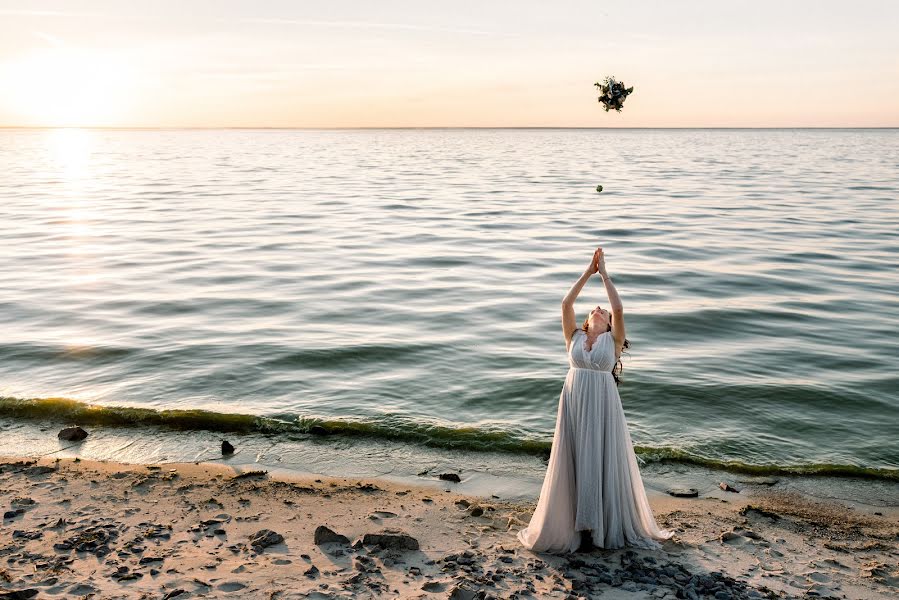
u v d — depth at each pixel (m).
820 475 8.05
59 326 14.30
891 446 8.88
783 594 5.24
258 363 11.94
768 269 20.95
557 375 11.47
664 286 18.72
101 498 6.91
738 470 8.16
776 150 133.38
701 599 5.08
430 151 135.62
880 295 17.61
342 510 6.75
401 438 8.95
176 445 8.61
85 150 138.88
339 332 14.05
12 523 6.29
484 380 11.22
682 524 6.59
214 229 29.27
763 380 11.30
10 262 21.52
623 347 5.85
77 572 5.31
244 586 5.12
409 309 16.14
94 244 25.11
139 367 11.68
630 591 5.16
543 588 5.19
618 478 5.79
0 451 8.34
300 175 65.94
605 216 34.06
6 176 62.88
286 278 19.52
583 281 5.86
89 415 9.51
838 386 11.01
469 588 5.08
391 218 33.34
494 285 18.88
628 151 133.12
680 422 9.59
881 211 35.03
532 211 36.25
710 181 56.31
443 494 7.25
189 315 15.34
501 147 161.50
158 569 5.38
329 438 8.94
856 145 165.25
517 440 8.90
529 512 6.80
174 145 182.00
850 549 6.14
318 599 4.96
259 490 7.21
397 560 5.64
